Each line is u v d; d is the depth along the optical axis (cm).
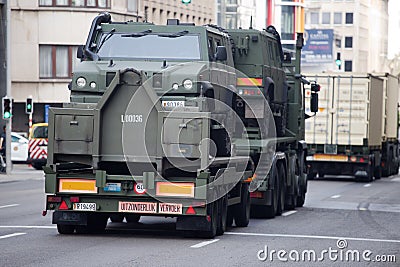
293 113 6156
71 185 4019
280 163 5575
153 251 3603
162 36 4353
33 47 13688
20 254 3441
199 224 4041
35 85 13738
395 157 11525
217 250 3697
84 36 13700
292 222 5091
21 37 13675
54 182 4019
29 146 10894
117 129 3997
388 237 4397
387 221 5253
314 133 9519
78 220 4069
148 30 4378
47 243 3797
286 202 5928
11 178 9269
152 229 4503
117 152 3997
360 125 9438
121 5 13912
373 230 4712
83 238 4006
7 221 4712
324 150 9506
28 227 4422
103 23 4431
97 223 4322
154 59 4294
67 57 13738
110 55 4306
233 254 3588
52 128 4016
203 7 17300
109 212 4022
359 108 9450
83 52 4328
